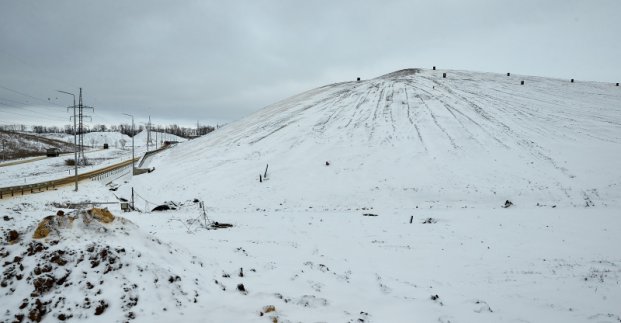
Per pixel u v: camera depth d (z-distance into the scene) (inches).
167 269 340.8
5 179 2178.9
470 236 770.2
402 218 968.3
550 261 599.5
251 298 340.5
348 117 2108.8
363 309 352.5
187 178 1616.6
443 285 476.4
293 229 821.9
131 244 358.0
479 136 1707.7
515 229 820.0
